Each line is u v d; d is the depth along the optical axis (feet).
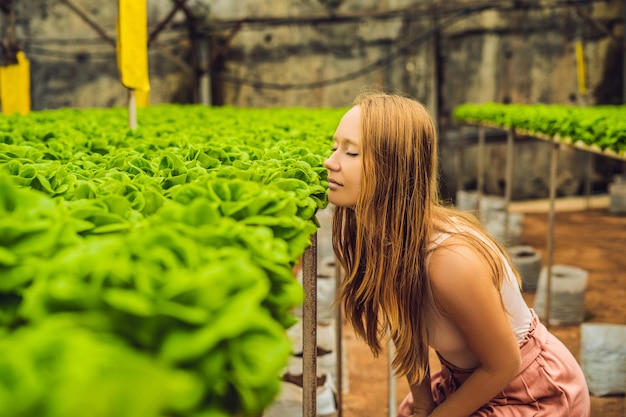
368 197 5.77
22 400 1.62
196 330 2.10
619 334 13.04
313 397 5.46
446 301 5.72
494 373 5.87
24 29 39.68
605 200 37.73
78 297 2.11
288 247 3.57
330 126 14.02
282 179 4.66
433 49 37.99
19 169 4.88
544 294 16.90
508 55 37.83
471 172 38.73
